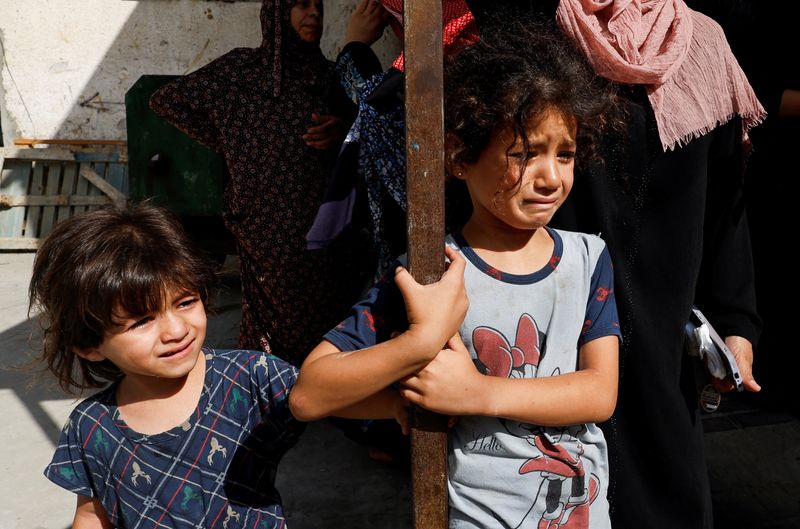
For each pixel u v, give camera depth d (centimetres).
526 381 108
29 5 578
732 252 159
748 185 273
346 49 217
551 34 133
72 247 111
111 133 599
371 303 115
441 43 94
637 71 135
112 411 123
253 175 263
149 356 112
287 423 125
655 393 145
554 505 117
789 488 232
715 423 268
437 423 104
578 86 113
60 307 112
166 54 588
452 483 118
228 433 125
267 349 271
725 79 144
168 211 125
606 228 145
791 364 270
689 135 141
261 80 262
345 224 206
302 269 265
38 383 321
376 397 116
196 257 119
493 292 117
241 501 125
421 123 96
